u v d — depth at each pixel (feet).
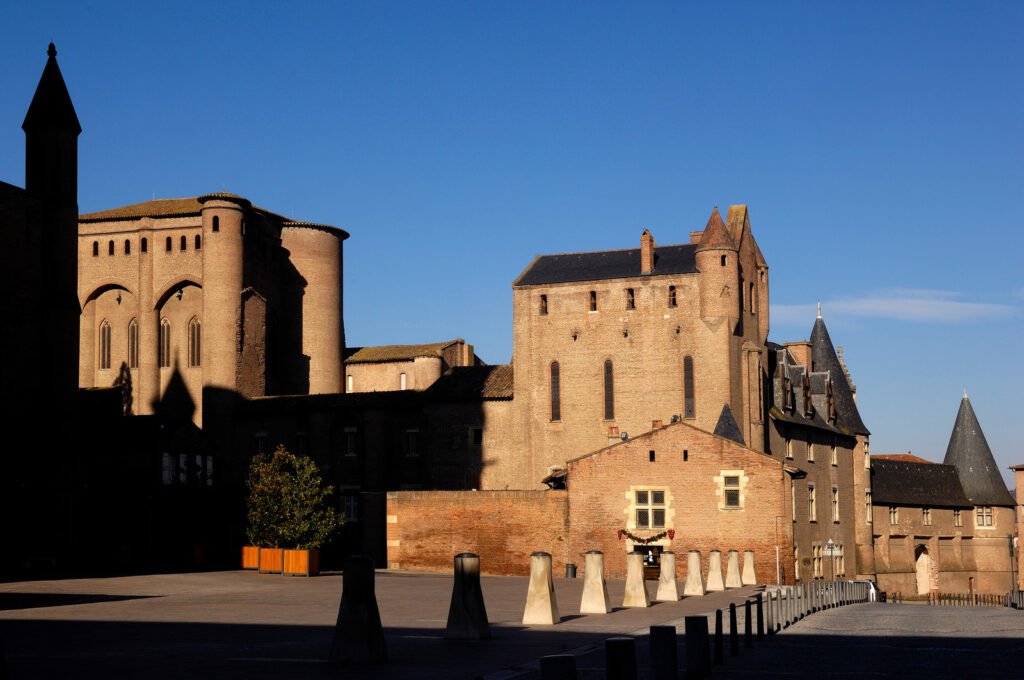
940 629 91.91
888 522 307.17
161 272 291.79
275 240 305.53
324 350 310.45
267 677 52.19
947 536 328.49
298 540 176.65
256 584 140.26
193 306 290.97
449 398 258.98
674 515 180.34
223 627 80.07
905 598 305.32
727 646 73.26
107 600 109.81
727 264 242.78
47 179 184.34
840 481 257.75
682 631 81.25
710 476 178.70
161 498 203.31
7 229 175.83
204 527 212.43
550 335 256.32
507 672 54.75
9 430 172.65
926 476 328.29
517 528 191.01
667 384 245.45
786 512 175.83
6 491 166.61
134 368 295.89
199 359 289.12
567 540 187.52
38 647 65.57
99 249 298.76
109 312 299.38
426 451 259.39
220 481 223.30
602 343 252.01
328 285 313.94
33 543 169.37
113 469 200.54
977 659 63.46
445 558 194.70
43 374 180.75
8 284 175.52
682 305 246.47
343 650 57.62
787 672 56.90
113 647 65.62
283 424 270.26
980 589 336.49
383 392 268.00
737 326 243.81
